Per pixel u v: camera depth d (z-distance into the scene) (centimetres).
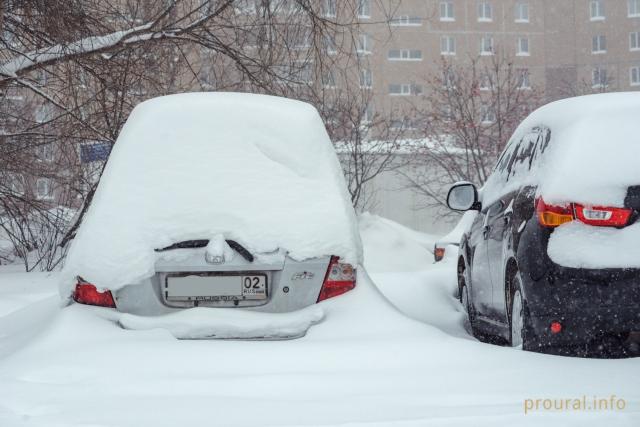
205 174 501
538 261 516
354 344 453
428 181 3098
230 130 521
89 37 1287
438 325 842
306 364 436
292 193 499
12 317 641
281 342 455
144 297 477
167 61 1370
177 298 479
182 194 493
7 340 544
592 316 498
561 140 552
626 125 533
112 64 1332
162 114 529
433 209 3806
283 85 1418
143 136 518
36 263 1365
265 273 482
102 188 499
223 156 509
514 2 8406
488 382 418
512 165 673
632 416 364
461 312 877
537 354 466
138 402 385
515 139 702
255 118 529
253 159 510
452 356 452
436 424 352
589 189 512
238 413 368
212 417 363
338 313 480
